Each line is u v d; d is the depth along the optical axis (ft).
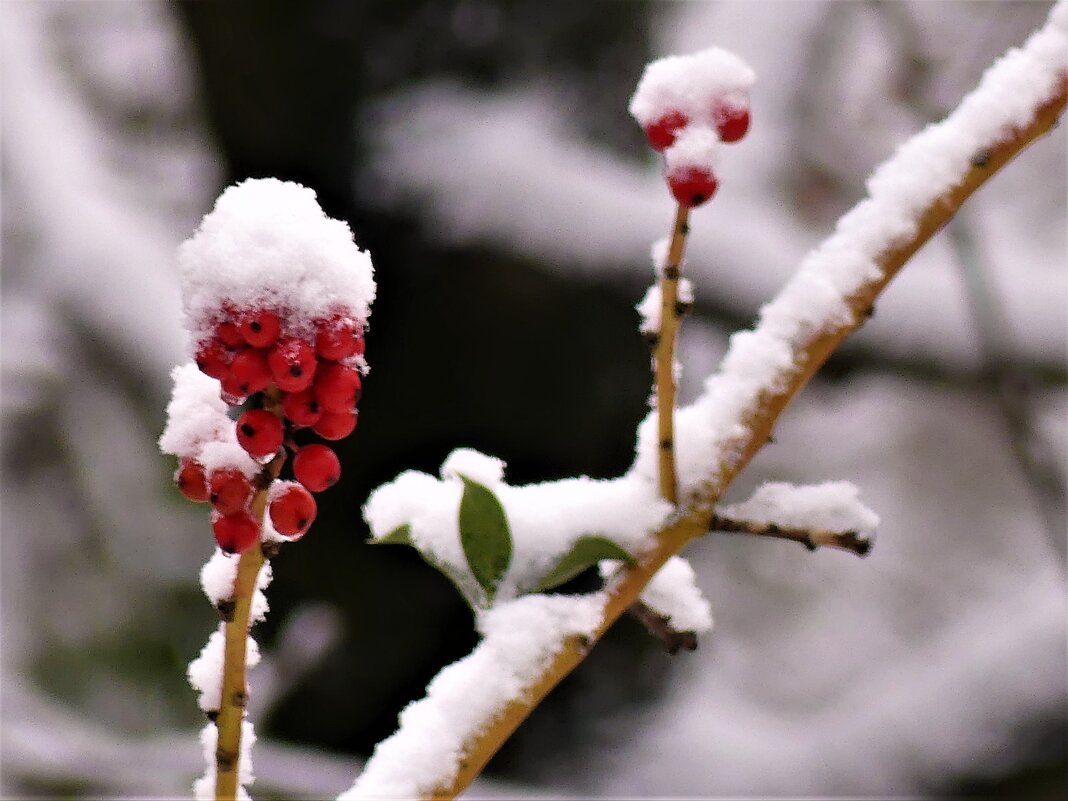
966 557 15.06
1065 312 8.48
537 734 9.63
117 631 11.69
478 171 8.78
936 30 10.28
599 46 9.21
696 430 2.81
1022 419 7.06
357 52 8.77
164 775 7.29
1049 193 14.14
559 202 8.73
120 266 11.53
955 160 2.83
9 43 12.71
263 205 2.53
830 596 14.80
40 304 11.84
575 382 8.98
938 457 15.07
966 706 9.48
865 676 14.14
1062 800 8.89
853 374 8.84
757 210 9.40
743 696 13.58
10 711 8.89
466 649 9.06
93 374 12.00
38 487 12.20
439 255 8.81
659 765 9.71
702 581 14.57
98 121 13.97
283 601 9.11
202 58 9.02
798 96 13.01
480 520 2.77
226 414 2.58
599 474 9.34
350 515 8.98
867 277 2.83
